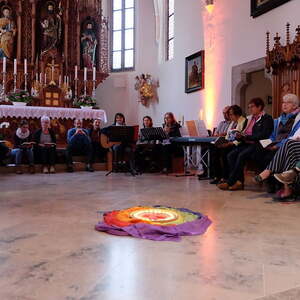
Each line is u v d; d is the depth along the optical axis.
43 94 10.86
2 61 11.24
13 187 5.00
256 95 7.89
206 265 1.87
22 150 7.51
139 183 5.59
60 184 5.39
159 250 2.12
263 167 4.79
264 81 7.92
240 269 1.82
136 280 1.66
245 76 7.59
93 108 10.97
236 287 1.59
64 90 11.16
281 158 3.91
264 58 6.96
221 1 8.42
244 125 5.37
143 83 12.31
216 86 8.67
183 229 2.55
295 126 4.36
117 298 1.46
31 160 7.41
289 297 1.49
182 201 3.88
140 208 3.25
